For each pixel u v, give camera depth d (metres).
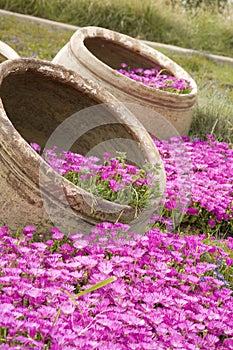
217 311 4.31
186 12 19.09
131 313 4.02
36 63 5.90
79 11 16.53
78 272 4.45
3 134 4.75
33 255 4.48
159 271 4.73
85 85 6.29
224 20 18.98
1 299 3.94
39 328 3.62
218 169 7.55
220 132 9.38
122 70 9.05
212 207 6.36
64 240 5.05
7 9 15.84
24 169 4.77
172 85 8.80
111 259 4.66
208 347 3.96
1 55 8.16
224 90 12.62
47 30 14.64
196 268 4.82
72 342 3.62
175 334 3.90
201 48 16.92
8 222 5.02
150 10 16.97
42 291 4.03
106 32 9.13
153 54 9.52
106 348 3.58
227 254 5.29
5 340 3.58
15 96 6.21
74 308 3.83
